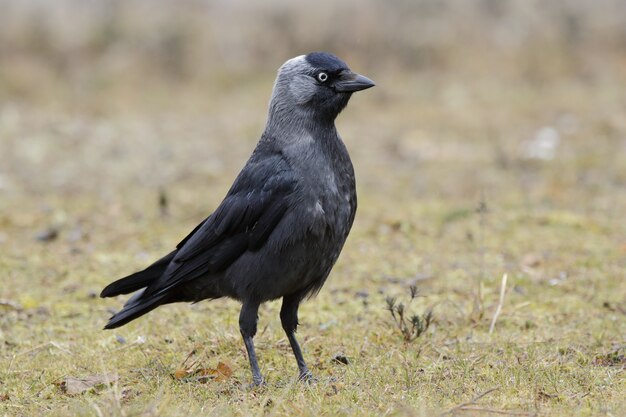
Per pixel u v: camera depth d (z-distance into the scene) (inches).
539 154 722.8
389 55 1059.3
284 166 313.3
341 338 362.0
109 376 322.7
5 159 759.1
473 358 331.9
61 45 1079.6
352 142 802.8
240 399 297.7
